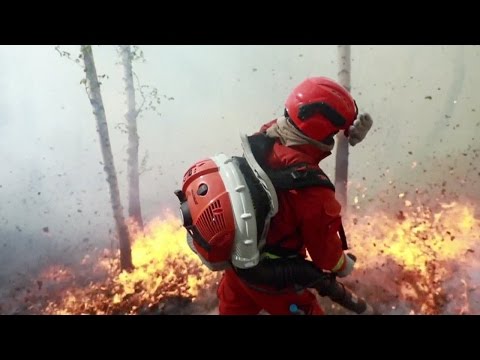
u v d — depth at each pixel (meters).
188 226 1.81
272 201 1.68
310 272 1.88
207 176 1.76
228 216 1.68
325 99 1.69
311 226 1.75
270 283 1.87
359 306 2.10
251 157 1.75
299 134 1.75
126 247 4.37
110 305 3.85
